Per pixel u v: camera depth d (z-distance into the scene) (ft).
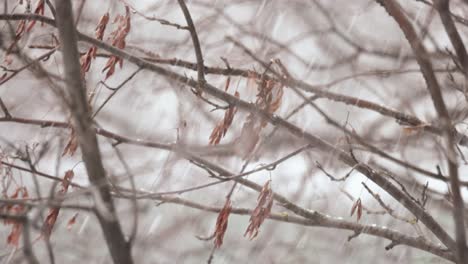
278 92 25.49
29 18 25.04
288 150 29.48
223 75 29.37
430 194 31.78
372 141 30.60
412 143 29.53
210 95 27.58
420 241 27.35
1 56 25.63
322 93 26.99
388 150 30.55
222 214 24.66
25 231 16.76
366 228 27.86
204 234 35.88
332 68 32.91
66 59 19.92
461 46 22.16
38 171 26.25
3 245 25.77
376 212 28.32
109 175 24.71
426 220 26.55
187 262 36.60
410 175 29.50
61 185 25.68
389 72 28.30
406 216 36.04
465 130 27.07
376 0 23.07
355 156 28.84
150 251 34.68
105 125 35.01
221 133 25.66
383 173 27.66
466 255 20.75
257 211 25.03
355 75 27.81
